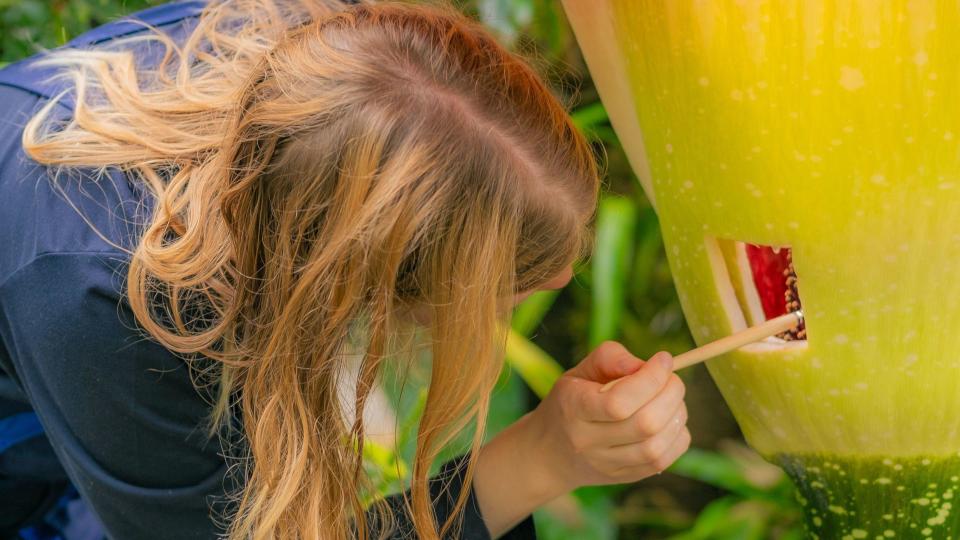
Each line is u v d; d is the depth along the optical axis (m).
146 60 1.11
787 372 1.04
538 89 1.01
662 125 1.02
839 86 0.94
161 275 0.98
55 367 1.01
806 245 0.99
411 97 0.94
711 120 0.98
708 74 0.97
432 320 0.98
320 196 0.95
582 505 1.42
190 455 1.05
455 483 1.13
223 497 1.06
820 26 0.94
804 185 0.97
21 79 1.10
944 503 1.05
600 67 1.07
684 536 1.40
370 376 0.98
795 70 0.95
